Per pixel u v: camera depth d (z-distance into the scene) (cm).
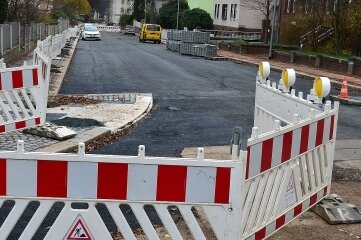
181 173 382
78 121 1080
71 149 881
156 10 9456
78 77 2034
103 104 1355
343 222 587
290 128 495
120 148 920
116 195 378
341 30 3206
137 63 2855
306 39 3725
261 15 5919
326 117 588
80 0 10294
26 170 368
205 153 893
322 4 3441
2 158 364
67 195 374
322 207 600
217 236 397
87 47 4284
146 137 1019
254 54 3972
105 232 385
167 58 3419
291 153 507
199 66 2903
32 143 886
